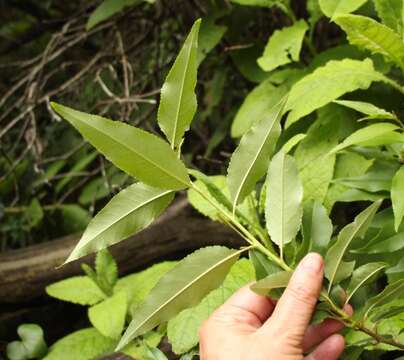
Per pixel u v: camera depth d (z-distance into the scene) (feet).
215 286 1.19
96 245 1.13
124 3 2.37
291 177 1.23
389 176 1.57
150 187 1.16
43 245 2.61
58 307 2.70
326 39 2.45
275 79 2.17
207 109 2.83
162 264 2.17
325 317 1.21
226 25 2.54
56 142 3.69
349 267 1.19
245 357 1.16
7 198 3.66
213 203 1.22
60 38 3.01
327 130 1.89
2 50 4.39
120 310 1.98
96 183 3.28
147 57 3.17
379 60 1.96
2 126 3.94
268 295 1.21
